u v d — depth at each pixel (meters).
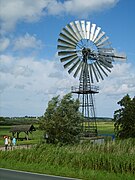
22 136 74.75
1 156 25.50
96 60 49.59
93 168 19.48
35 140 58.28
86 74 48.69
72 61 47.25
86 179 16.25
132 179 15.61
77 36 47.62
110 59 51.06
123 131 35.56
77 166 20.23
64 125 34.38
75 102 36.56
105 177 16.36
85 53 47.91
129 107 35.59
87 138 42.41
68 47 47.00
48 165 21.30
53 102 35.97
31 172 18.98
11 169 20.41
